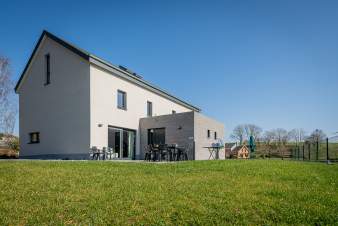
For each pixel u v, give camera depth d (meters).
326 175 8.80
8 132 27.20
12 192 5.55
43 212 4.55
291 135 44.88
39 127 19.64
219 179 7.16
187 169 8.89
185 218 4.38
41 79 19.95
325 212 4.62
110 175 7.42
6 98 26.95
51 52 19.55
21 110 20.89
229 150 34.41
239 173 8.22
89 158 16.73
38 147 19.52
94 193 5.56
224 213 4.57
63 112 18.34
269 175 8.02
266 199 5.33
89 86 17.22
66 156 17.86
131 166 9.41
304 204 5.06
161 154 17.36
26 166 8.69
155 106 24.00
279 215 4.53
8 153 26.28
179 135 19.98
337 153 22.70
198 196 5.45
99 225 4.14
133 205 4.90
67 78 18.38
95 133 17.30
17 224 4.15
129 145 20.56
